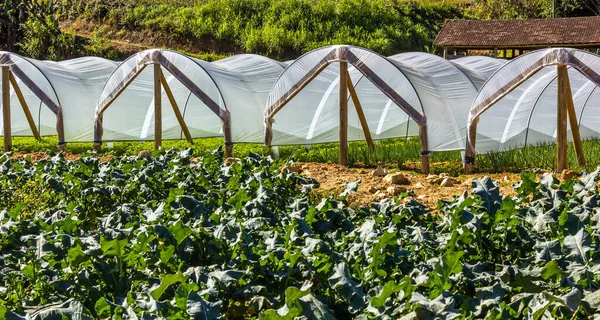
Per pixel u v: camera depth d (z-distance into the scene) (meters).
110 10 38.25
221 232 4.90
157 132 15.45
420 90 13.61
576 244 4.34
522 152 13.30
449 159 14.62
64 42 32.34
